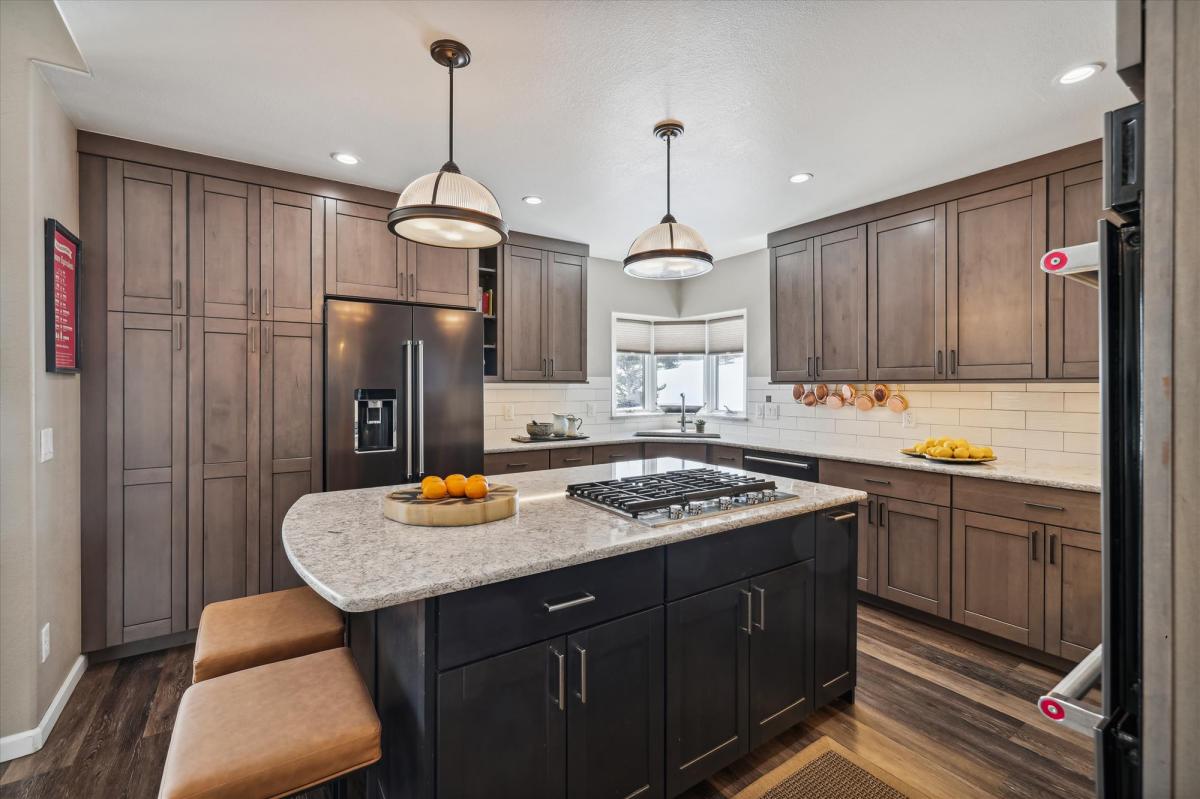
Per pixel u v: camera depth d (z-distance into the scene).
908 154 2.73
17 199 1.96
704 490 1.94
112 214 2.58
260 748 1.08
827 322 3.71
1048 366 2.68
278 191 2.97
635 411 5.30
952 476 2.81
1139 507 0.57
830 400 4.03
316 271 3.08
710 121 2.40
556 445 4.06
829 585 2.11
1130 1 0.53
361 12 1.72
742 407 4.92
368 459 3.13
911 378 3.24
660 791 1.60
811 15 1.73
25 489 1.97
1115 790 0.57
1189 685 0.48
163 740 2.02
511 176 3.02
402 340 3.24
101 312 2.56
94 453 2.54
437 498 1.75
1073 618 2.38
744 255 4.79
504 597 1.31
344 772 1.15
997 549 2.63
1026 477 2.52
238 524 2.86
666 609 1.61
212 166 2.80
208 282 2.80
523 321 4.16
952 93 2.17
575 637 1.43
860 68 2.01
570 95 2.19
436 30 1.80
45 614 2.08
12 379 1.96
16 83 1.95
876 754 1.91
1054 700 0.61
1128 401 0.58
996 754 1.91
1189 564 0.48
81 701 2.27
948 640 2.80
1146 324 0.51
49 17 1.82
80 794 1.74
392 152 2.74
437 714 1.22
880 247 3.41
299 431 3.02
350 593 1.12
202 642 1.50
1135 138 0.55
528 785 1.35
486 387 4.32
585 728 1.45
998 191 2.87
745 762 1.87
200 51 1.92
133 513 2.63
